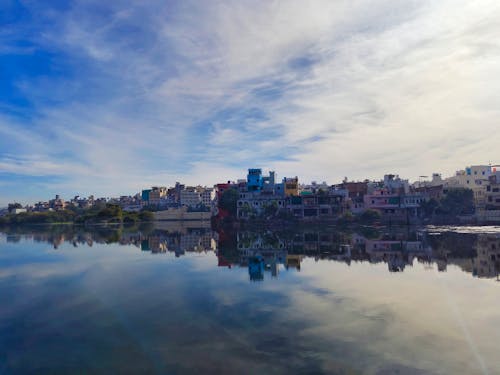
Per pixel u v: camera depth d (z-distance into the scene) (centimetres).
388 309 1930
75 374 1291
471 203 9281
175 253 4716
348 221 9631
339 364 1302
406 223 9231
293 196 10962
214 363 1334
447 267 3106
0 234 9638
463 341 1480
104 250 5200
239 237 7362
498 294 2183
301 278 2792
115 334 1664
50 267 3669
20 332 1723
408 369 1259
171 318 1867
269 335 1589
